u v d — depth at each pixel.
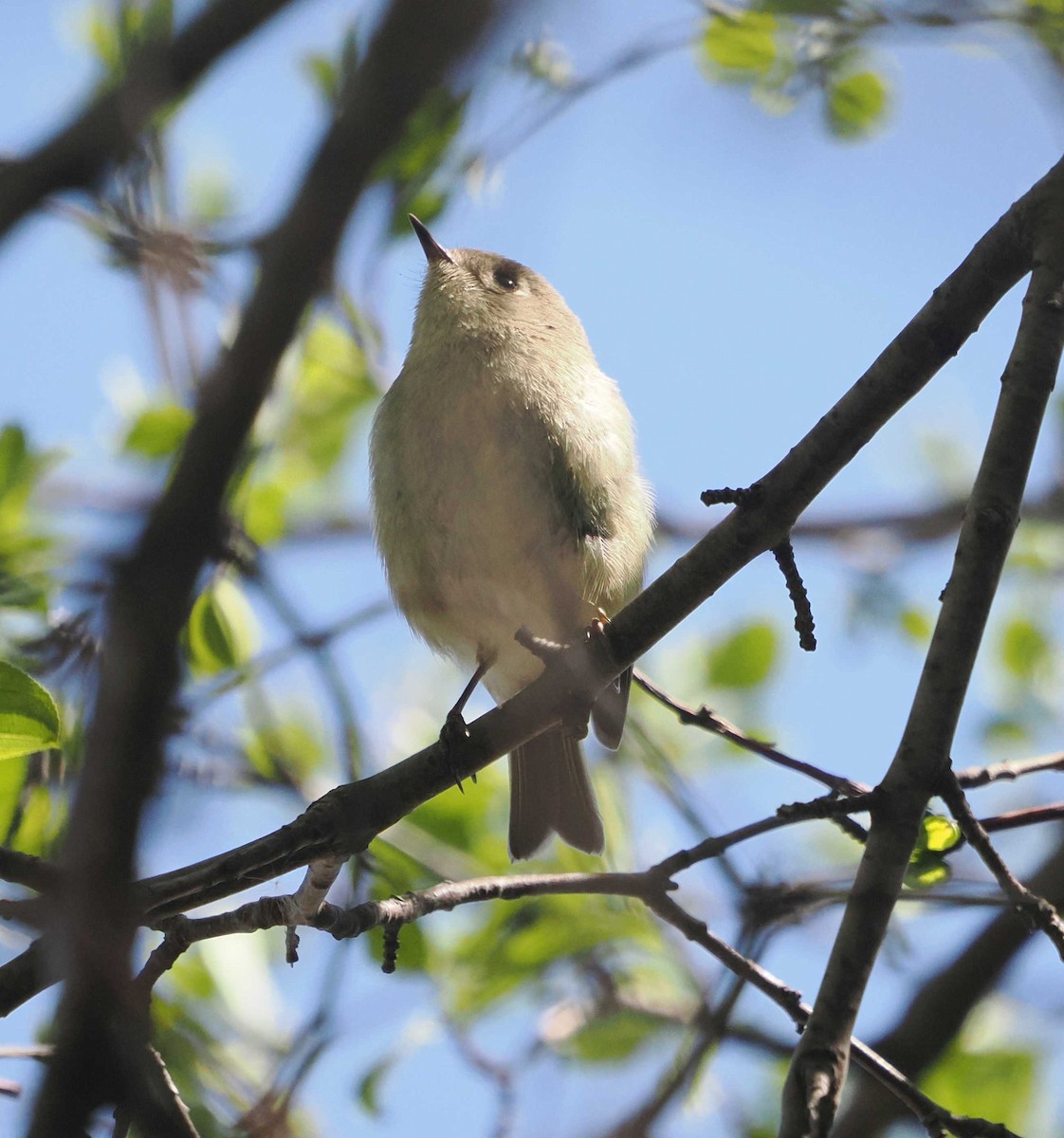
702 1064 7.12
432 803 9.70
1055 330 5.53
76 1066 4.27
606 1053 8.79
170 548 4.42
